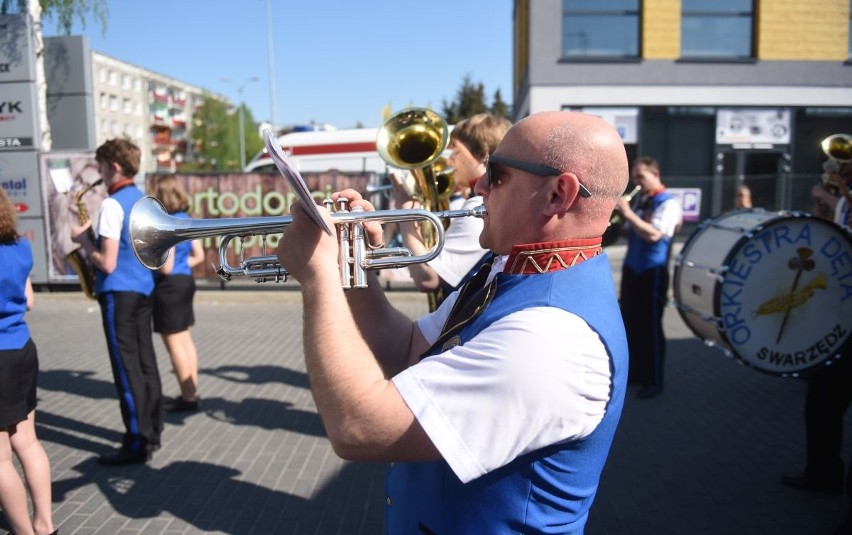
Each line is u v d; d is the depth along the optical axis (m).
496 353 1.13
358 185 9.66
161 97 86.19
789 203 11.84
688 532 3.16
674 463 3.94
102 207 3.60
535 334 1.13
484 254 2.58
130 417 3.89
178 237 1.68
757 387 5.43
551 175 1.24
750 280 3.65
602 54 13.50
